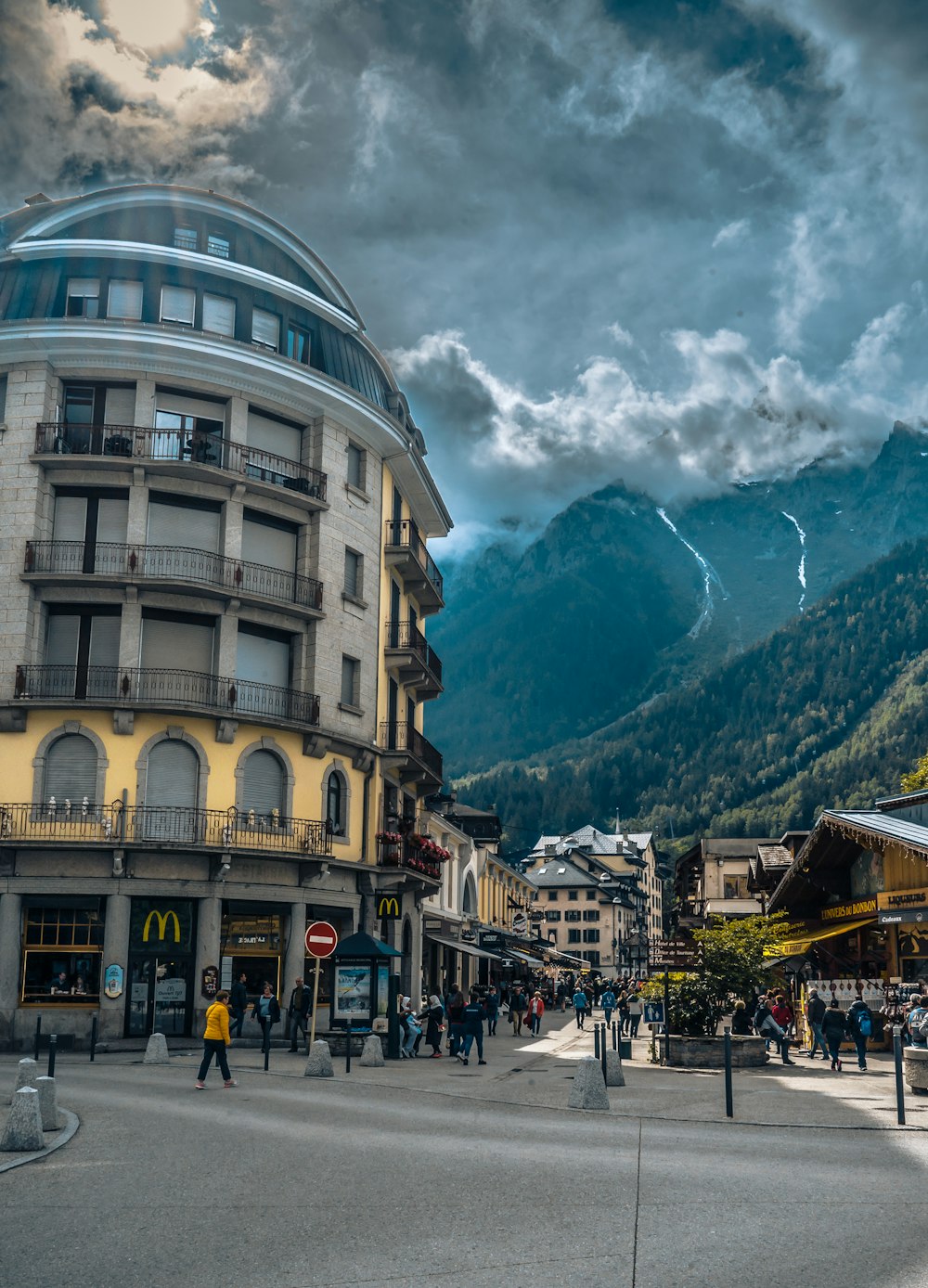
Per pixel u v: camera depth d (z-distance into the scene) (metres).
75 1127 14.99
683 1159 12.93
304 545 38.09
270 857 34.78
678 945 29.22
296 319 38.81
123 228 37.06
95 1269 8.29
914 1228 9.45
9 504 34.25
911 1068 20.48
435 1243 8.98
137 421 35.47
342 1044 29.02
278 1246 8.93
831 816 32.66
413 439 44.47
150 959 33.19
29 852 32.66
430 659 46.44
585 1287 7.77
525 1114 17.38
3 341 34.78
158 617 34.97
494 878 82.25
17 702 32.84
